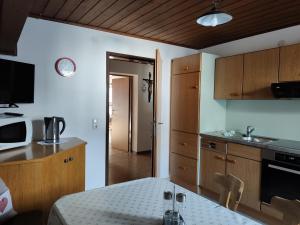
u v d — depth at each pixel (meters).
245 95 3.15
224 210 1.35
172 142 3.94
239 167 2.93
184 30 3.23
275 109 3.14
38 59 2.76
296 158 2.37
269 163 2.60
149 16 2.73
